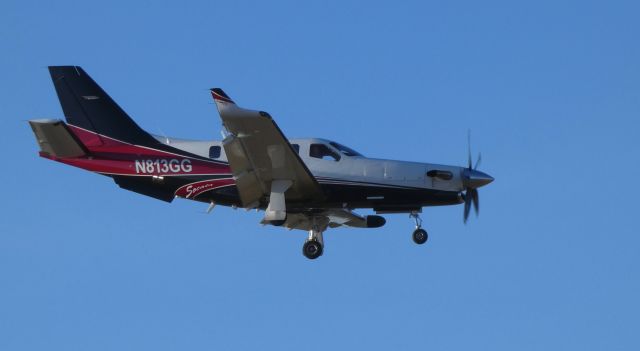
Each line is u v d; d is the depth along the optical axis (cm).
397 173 9450
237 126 8212
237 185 8981
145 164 9625
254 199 9262
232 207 9662
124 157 9675
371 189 9419
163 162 9612
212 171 9544
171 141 9762
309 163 9456
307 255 9625
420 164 9538
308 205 9425
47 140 9475
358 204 9494
